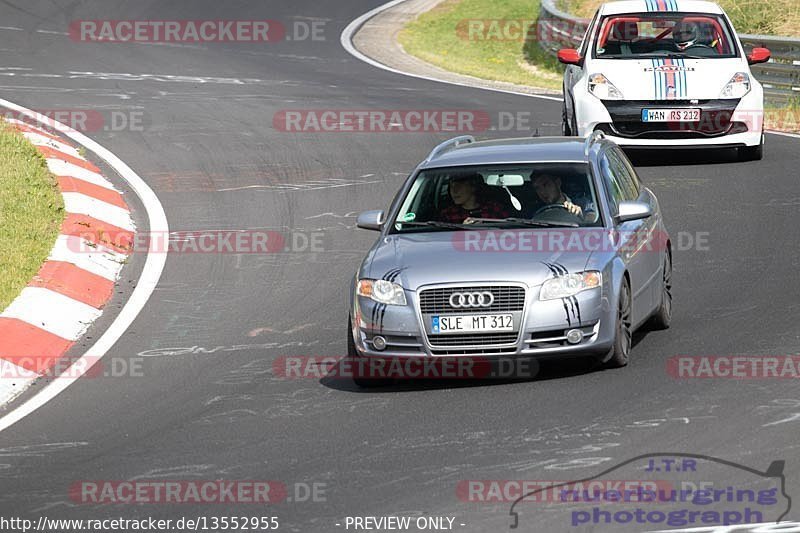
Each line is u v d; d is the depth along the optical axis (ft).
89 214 170.91
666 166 203.10
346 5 424.05
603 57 207.31
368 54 343.67
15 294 137.90
